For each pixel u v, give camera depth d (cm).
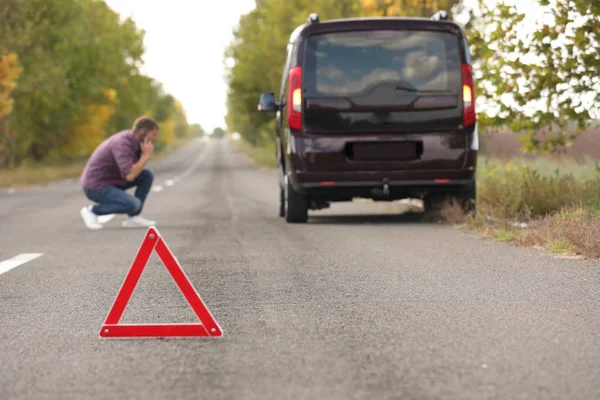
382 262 782
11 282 715
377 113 1126
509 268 729
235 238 1031
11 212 1692
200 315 482
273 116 5153
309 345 454
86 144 5762
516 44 1148
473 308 552
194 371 404
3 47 4088
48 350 458
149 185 1275
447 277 685
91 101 5741
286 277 702
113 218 1441
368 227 1139
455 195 1204
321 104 1128
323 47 1134
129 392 370
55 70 4538
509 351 432
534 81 1170
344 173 1130
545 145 1238
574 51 1124
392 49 1133
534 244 894
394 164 1130
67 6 4734
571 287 626
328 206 1293
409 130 1129
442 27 1141
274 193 2317
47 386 384
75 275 748
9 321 543
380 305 568
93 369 413
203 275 724
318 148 1130
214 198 2066
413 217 1302
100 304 598
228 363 418
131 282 488
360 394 357
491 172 1338
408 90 1129
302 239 1000
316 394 359
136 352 448
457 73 1137
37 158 5678
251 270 748
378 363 411
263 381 382
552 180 1169
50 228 1264
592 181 1175
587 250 800
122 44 6619
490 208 1234
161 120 11950
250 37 4919
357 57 1131
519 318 516
